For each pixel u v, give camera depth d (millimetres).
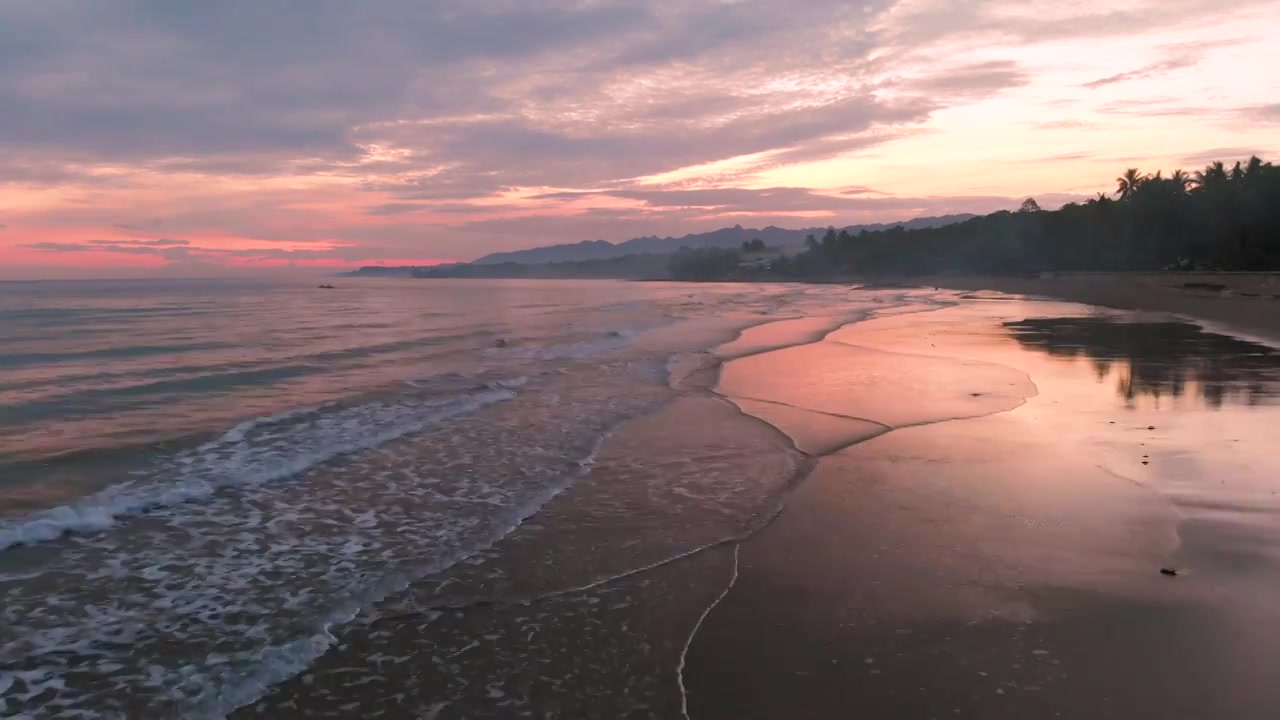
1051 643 4117
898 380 13273
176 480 7230
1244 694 3592
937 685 3746
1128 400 10789
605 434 9391
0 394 11727
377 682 3902
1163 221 69625
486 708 3662
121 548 5617
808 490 7047
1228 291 39906
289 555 5543
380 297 57219
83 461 7875
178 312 33500
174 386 12672
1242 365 14109
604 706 3656
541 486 7250
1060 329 22672
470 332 23828
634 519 6320
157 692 3789
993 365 14805
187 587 4984
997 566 5164
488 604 4773
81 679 3889
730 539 5836
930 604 4629
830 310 35656
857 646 4160
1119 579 4898
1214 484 6805
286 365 15258
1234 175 68312
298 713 3635
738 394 12156
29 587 4918
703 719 3527
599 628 4449
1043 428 9227
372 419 10117
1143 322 25031
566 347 18859
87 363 15406
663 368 15258
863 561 5332
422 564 5395
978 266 93188
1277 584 4785
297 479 7438
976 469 7566
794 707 3598
